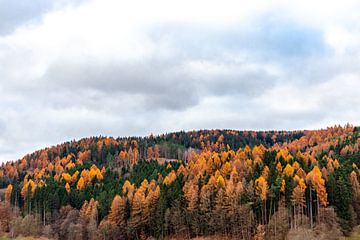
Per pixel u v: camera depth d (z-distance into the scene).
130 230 148.00
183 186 156.50
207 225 136.38
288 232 116.69
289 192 129.00
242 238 128.25
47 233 157.00
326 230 117.94
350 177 137.38
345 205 124.88
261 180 133.38
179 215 140.38
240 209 127.94
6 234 160.12
